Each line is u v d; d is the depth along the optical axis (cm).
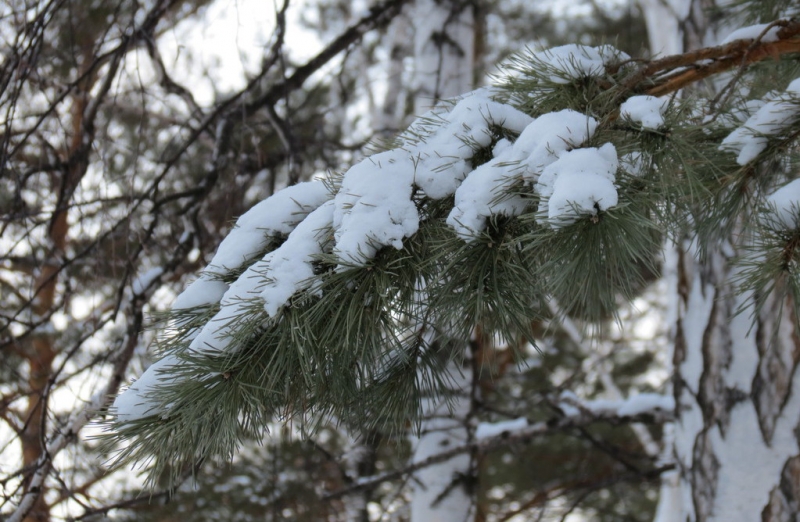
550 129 142
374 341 142
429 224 146
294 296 142
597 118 150
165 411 141
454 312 144
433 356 152
